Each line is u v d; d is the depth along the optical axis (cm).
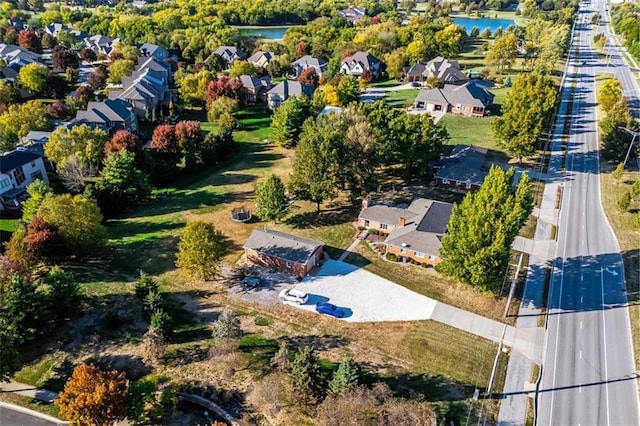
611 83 10500
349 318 4834
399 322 4778
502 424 3716
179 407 3944
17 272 4659
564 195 7138
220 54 15238
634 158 8175
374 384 3962
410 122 7306
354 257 5812
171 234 6378
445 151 8556
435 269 5150
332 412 3666
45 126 9181
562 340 4528
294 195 6750
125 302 5091
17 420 3834
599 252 5819
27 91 12062
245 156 9056
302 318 4850
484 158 8062
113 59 14475
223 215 6850
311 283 5353
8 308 4275
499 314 4859
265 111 11550
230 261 5788
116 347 4506
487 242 4628
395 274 5503
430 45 14850
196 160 8462
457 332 4638
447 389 4009
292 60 15500
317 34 17175
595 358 4331
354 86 10862
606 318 4781
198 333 4662
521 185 4916
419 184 7581
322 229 6425
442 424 3656
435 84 12362
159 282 5419
